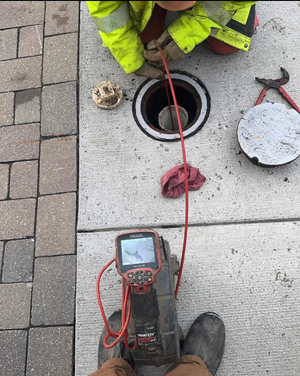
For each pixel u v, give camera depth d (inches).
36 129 83.2
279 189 74.0
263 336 66.6
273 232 71.7
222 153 77.0
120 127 80.8
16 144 82.7
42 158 81.0
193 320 68.4
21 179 80.2
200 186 74.9
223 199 74.2
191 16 66.6
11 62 89.0
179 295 69.7
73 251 74.2
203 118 79.7
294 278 69.0
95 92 81.2
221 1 63.9
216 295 69.2
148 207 75.0
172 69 83.2
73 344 69.0
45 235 75.9
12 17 92.4
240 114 79.2
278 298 68.2
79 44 88.2
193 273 70.6
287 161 71.1
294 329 66.6
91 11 63.9
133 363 65.6
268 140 72.6
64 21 90.7
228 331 67.3
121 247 52.2
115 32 65.9
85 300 71.1
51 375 67.8
